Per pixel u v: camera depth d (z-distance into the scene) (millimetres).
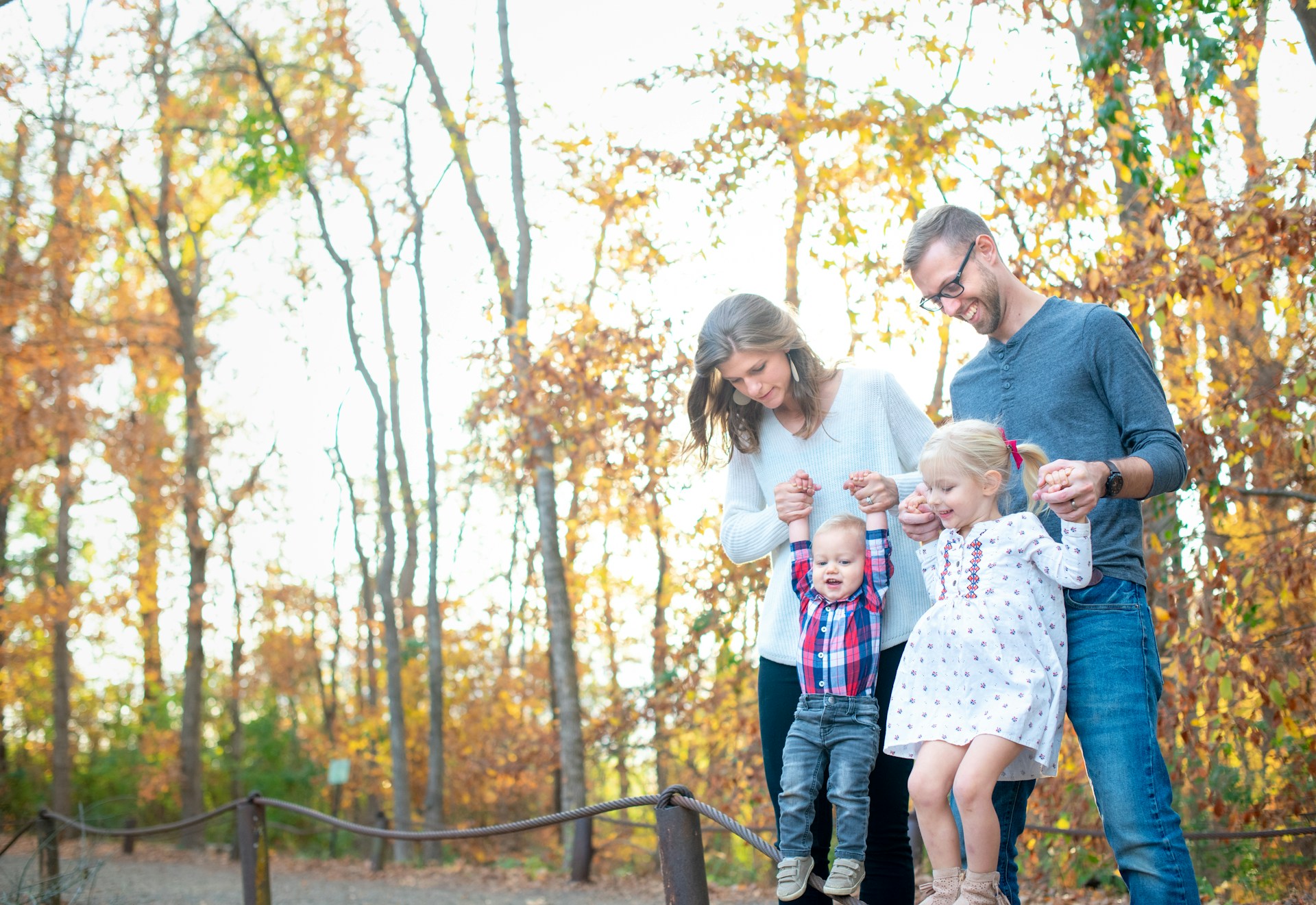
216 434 20500
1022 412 2842
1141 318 6809
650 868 13359
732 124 10648
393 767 15922
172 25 17938
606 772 18359
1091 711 2521
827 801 3014
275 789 21422
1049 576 2580
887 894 2883
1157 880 2383
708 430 3355
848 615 2887
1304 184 6020
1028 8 8641
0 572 22469
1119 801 2447
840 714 2816
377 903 10758
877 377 3152
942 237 2865
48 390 17766
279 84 17562
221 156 18500
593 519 13625
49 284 17656
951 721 2543
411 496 20922
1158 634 6867
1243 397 6320
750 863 11906
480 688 19172
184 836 18359
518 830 3795
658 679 12641
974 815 2393
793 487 3025
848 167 11055
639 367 10828
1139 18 6375
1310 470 6559
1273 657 6363
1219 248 6242
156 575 21922
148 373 21500
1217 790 7027
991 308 2846
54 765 20547
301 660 23391
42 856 8445
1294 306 6246
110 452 19312
